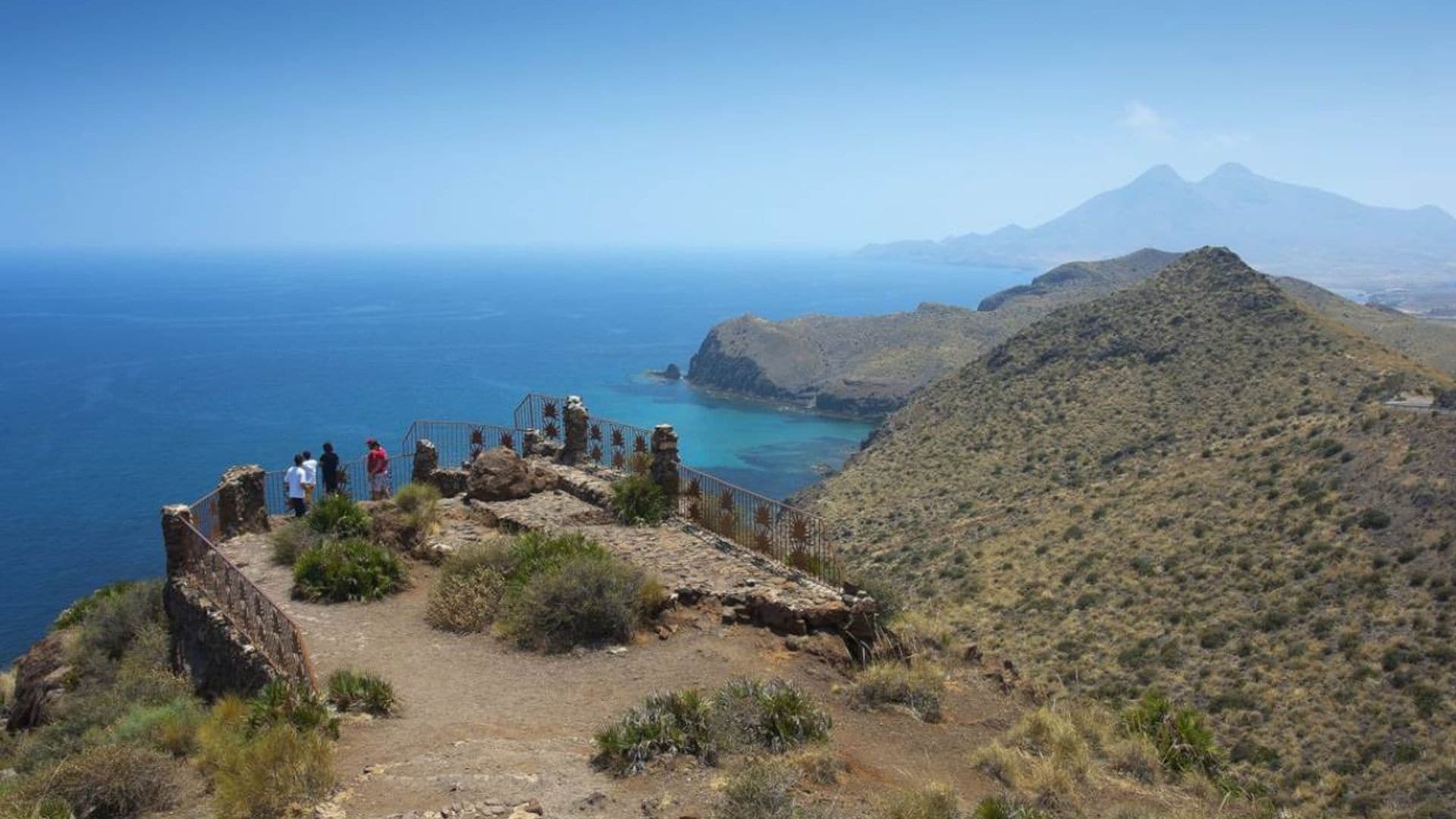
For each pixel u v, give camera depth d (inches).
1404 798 1294.3
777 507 776.3
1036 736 508.7
